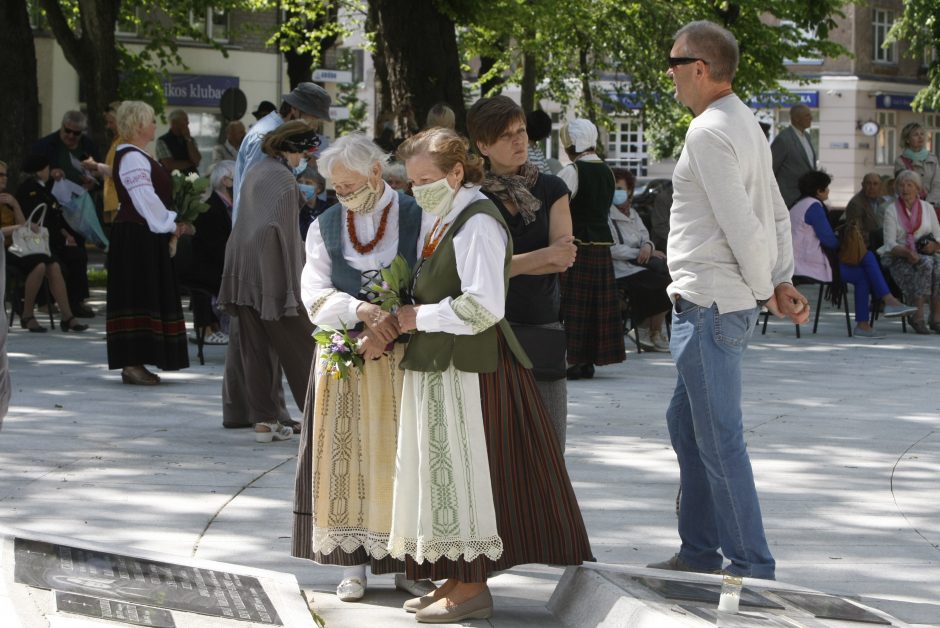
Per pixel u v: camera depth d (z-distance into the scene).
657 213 15.90
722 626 4.71
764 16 51.66
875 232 17.97
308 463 5.70
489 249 5.26
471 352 5.28
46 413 10.00
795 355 14.11
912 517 7.20
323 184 13.56
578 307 11.15
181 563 5.53
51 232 16.25
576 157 11.08
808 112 17.14
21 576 4.98
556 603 5.51
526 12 22.48
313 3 34.22
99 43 24.47
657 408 10.56
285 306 8.70
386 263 5.71
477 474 5.30
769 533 6.84
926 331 16.36
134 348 11.12
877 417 10.26
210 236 12.80
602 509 7.29
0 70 21.16
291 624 4.97
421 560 5.30
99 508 7.16
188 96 41.47
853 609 5.17
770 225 5.62
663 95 33.66
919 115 59.38
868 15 56.28
